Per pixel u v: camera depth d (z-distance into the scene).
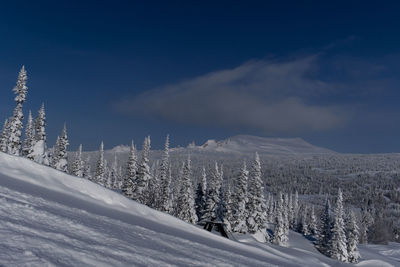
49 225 10.19
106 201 23.17
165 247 13.57
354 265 52.41
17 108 50.38
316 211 158.00
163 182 67.25
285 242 75.00
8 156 22.28
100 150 75.94
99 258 8.37
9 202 11.34
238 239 36.25
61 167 59.16
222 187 63.03
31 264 6.56
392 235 159.50
